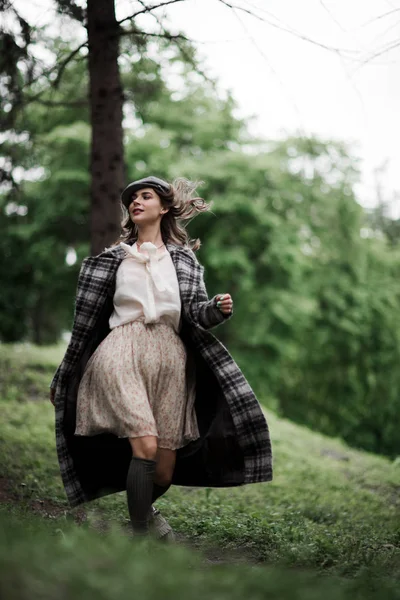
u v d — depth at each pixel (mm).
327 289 20312
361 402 22984
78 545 2475
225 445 3789
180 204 3990
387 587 2590
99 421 3514
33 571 1971
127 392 3471
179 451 3822
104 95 6426
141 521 3416
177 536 4230
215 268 17734
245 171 17828
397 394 22797
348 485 7938
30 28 5820
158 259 3775
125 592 1935
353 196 20203
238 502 6039
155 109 17750
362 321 21156
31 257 18156
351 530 4879
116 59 6355
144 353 3570
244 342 19188
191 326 3770
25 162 7469
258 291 18250
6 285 19875
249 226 17703
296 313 18375
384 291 21359
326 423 23250
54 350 13484
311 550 3455
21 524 3035
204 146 19281
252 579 2275
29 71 6238
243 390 3717
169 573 2180
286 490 7062
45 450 7020
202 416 3877
